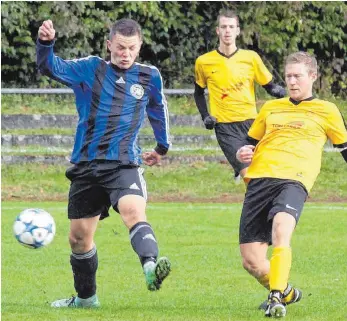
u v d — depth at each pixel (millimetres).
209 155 52188
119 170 17578
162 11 63312
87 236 18312
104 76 17812
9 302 19594
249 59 30516
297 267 24688
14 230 17766
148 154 19219
